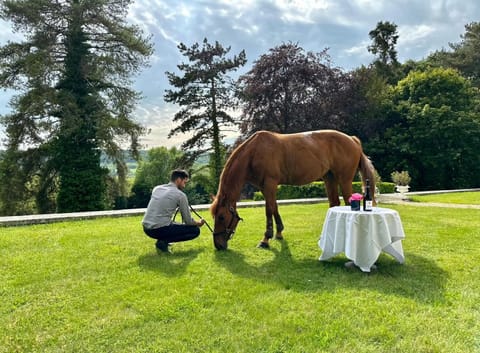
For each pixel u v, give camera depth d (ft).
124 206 67.56
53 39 52.19
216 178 71.31
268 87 65.87
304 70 65.26
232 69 69.41
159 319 8.68
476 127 71.51
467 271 12.30
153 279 11.68
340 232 12.89
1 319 8.75
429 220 23.44
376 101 73.36
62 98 50.16
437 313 8.84
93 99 52.80
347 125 73.05
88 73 52.75
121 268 12.98
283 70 66.85
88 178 52.44
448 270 12.42
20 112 51.16
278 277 11.84
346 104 69.82
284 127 68.44
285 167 16.51
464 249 15.40
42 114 51.70
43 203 56.34
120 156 57.62
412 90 80.23
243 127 70.64
